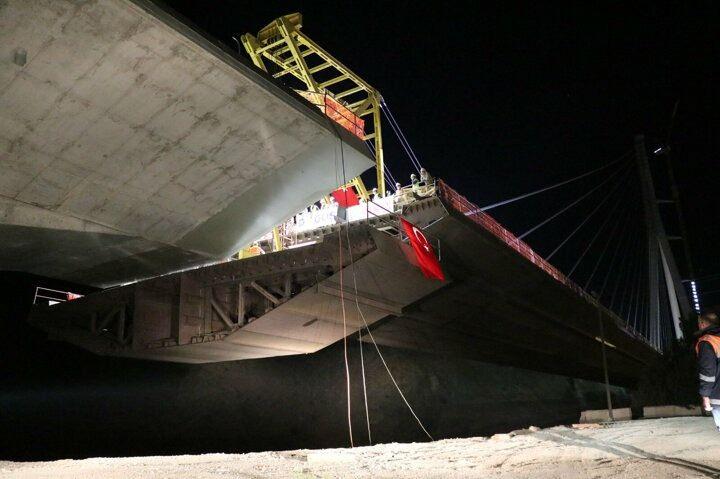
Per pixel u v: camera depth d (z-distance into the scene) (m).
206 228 22.58
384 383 47.56
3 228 18.78
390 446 10.98
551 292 39.88
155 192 19.45
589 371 64.12
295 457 9.52
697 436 8.86
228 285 25.84
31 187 17.50
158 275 27.98
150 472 7.25
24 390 32.78
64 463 8.97
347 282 24.16
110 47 13.91
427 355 52.84
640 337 60.44
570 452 7.97
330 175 21.73
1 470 7.89
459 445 10.38
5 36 12.91
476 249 32.25
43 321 27.67
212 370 38.03
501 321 40.06
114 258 24.50
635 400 22.55
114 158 17.42
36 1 12.36
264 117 17.66
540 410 60.38
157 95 15.65
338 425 42.47
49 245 21.67
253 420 38.25
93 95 15.05
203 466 7.95
